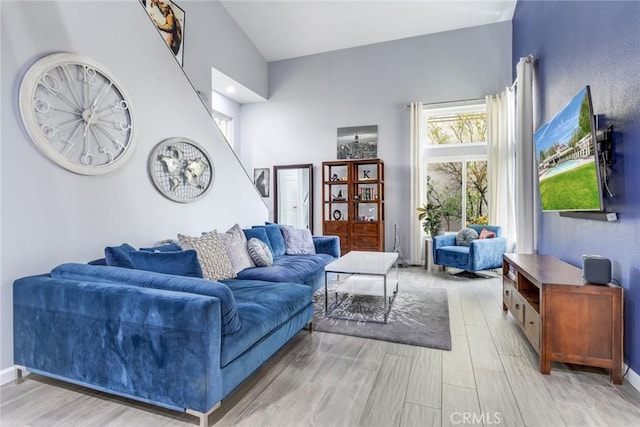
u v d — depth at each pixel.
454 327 2.94
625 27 2.08
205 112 3.86
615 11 2.20
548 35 3.61
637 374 1.95
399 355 2.41
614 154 2.23
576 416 1.70
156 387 1.66
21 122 2.15
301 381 2.06
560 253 3.26
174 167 3.38
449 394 1.91
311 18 5.69
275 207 6.88
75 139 2.46
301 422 1.67
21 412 1.76
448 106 5.77
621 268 2.14
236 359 1.80
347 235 6.09
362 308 3.48
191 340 1.58
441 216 5.81
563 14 3.15
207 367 1.57
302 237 4.57
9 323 2.09
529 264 2.80
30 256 2.19
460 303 3.64
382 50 6.21
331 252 4.57
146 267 2.18
